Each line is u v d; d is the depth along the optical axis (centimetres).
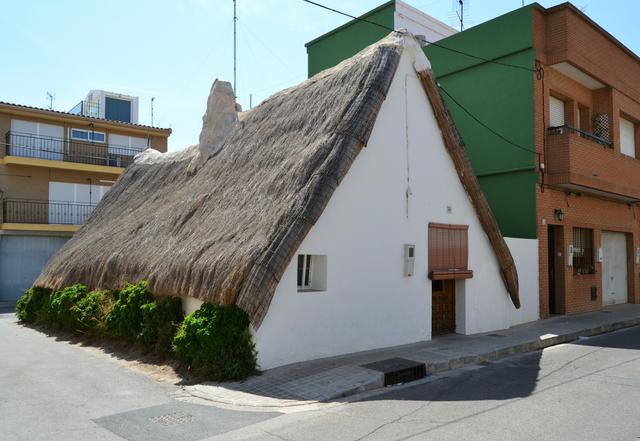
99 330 1120
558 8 1459
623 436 538
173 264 942
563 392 723
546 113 1477
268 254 795
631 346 1106
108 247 1261
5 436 558
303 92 1155
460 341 1090
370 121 934
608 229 1791
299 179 890
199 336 792
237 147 1217
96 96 3378
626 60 1812
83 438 552
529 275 1391
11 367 918
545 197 1463
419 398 707
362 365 848
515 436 542
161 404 687
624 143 1892
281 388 736
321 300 904
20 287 2480
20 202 2528
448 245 1158
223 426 591
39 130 2642
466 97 1605
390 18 1938
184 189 1287
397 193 1053
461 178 1188
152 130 2964
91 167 2656
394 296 1033
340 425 589
